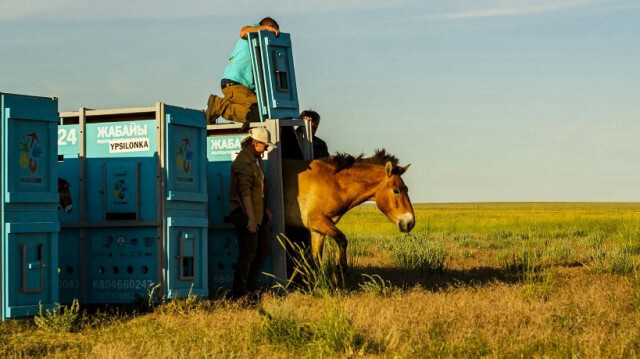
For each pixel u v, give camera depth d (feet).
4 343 29.71
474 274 53.47
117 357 25.86
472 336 28.60
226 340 29.43
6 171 32.78
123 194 38.14
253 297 39.93
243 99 48.80
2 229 32.78
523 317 32.94
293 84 49.08
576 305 35.81
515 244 86.79
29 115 33.42
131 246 37.99
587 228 135.54
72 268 38.96
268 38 47.47
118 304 38.17
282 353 27.35
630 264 54.03
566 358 25.55
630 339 27.66
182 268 38.19
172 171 37.93
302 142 46.75
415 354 26.76
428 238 97.55
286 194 44.62
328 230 43.83
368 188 44.45
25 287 33.17
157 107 37.58
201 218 39.55
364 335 28.22
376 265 60.13
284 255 43.50
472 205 576.61
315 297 39.37
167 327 32.35
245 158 39.91
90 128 38.93
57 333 31.96
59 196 36.86
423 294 40.22
